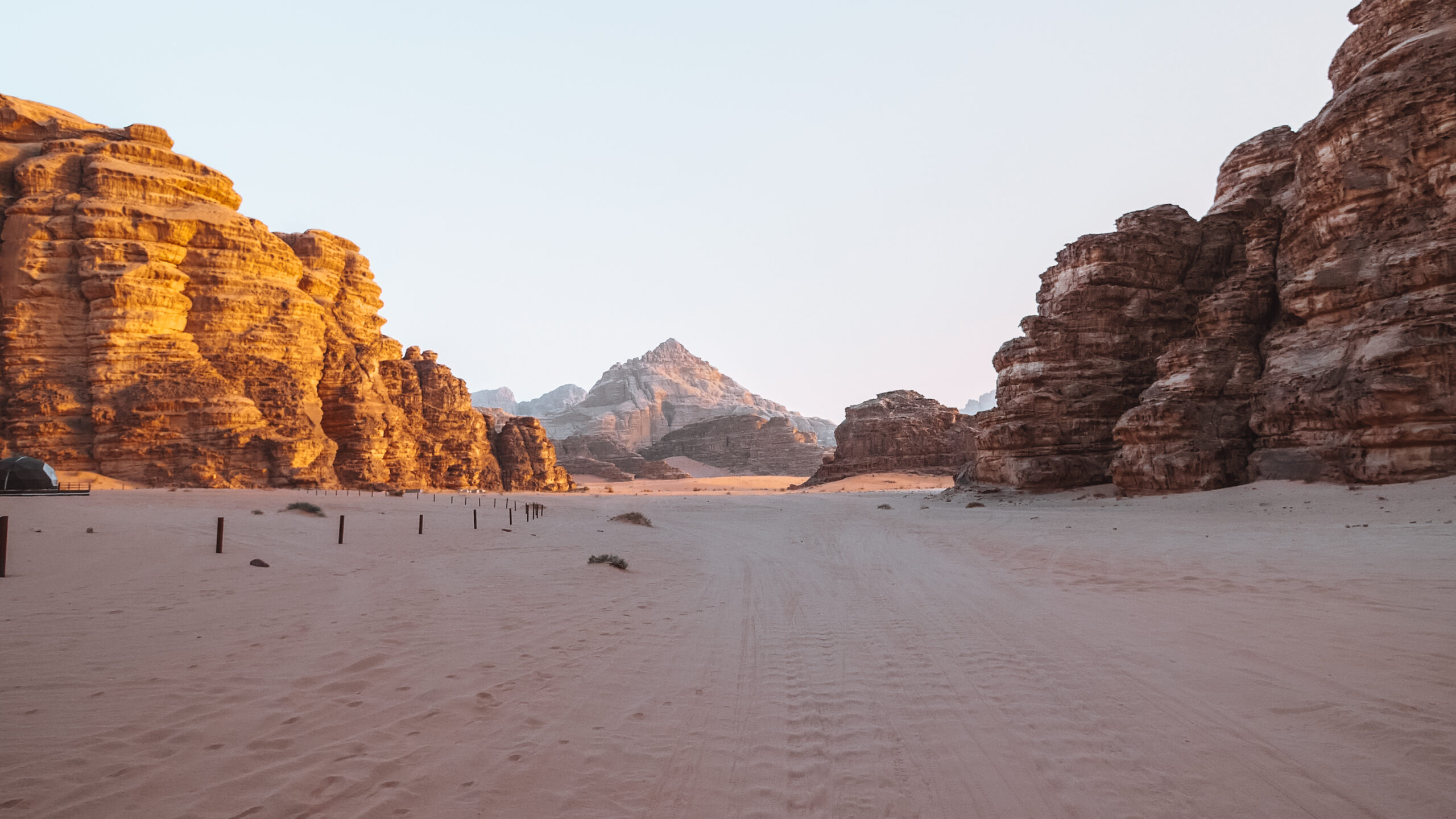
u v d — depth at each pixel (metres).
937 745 6.74
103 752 5.87
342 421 81.75
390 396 98.19
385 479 84.50
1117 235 54.75
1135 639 10.35
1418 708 7.05
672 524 38.81
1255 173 56.03
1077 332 55.12
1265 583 14.06
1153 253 54.38
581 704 7.72
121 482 58.84
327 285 89.88
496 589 14.50
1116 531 27.19
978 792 5.76
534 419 129.50
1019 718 7.39
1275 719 7.05
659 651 10.12
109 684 7.44
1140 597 13.64
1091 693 8.08
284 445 66.31
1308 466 35.88
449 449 108.19
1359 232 37.12
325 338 83.12
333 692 7.64
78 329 63.53
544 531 29.28
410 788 5.59
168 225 68.06
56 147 69.25
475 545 22.27
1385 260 35.03
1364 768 5.93
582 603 13.52
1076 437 53.34
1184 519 30.69
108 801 5.10
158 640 9.11
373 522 28.78
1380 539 19.45
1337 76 43.09
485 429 122.00
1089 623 11.61
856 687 8.52
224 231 71.94
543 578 16.12
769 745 6.77
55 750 5.86
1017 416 55.56
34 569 13.16
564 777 5.94
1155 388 45.75
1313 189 39.47
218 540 16.52
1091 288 54.81
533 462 126.44
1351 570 14.70
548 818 5.24
